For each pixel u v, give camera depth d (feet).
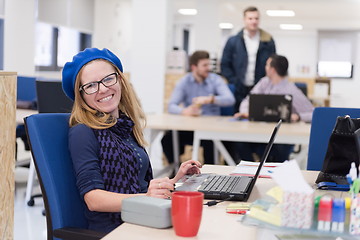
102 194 5.76
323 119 9.17
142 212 4.77
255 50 21.36
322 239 4.31
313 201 4.18
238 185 6.30
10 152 8.76
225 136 13.85
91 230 5.69
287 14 45.62
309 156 9.21
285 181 4.26
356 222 4.14
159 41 23.45
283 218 4.20
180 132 18.51
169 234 4.56
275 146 16.71
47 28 35.01
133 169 6.44
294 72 59.26
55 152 5.99
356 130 6.18
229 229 4.71
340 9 41.22
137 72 23.75
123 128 6.61
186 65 23.90
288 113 15.07
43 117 6.05
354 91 55.36
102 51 6.66
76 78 6.40
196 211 4.44
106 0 39.75
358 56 55.11
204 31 31.73
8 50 28.19
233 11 42.50
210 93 18.42
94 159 6.05
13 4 28.30
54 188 5.82
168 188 5.57
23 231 12.57
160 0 23.32
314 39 58.65
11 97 8.70
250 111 15.31
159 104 23.61
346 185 6.21
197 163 7.07
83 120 6.26
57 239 5.74
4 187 8.58
